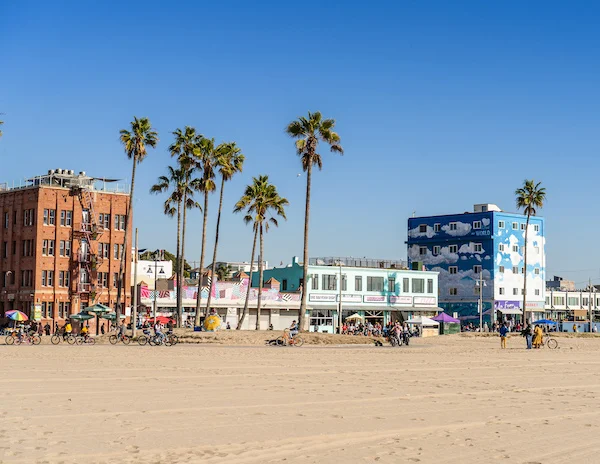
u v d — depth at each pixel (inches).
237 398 989.2
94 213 3590.1
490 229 4901.6
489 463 624.7
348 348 2431.1
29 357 1716.3
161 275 4515.3
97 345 2411.4
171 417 813.9
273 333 2743.6
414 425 800.3
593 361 1963.6
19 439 671.8
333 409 905.5
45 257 3474.4
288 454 640.4
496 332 3912.4
